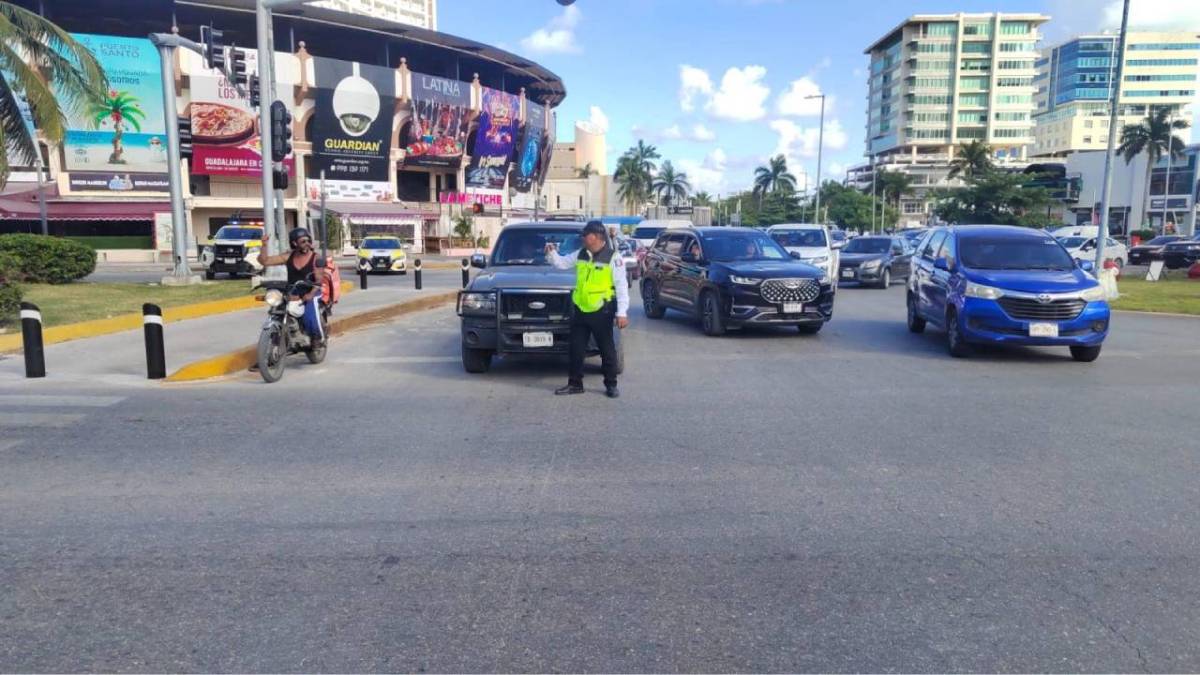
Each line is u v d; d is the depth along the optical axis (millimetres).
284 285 9492
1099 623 3518
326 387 8648
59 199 46531
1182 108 143750
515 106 67000
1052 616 3578
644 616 3570
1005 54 132750
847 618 3557
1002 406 7766
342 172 56031
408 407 7660
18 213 45031
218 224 52844
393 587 3840
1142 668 3168
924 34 134125
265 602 3686
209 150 50219
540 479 5461
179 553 4223
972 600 3725
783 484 5363
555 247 9953
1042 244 11570
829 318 12695
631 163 92812
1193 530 4562
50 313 13578
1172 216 83688
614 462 5855
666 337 12867
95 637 3375
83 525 4594
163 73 20703
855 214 91375
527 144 70500
